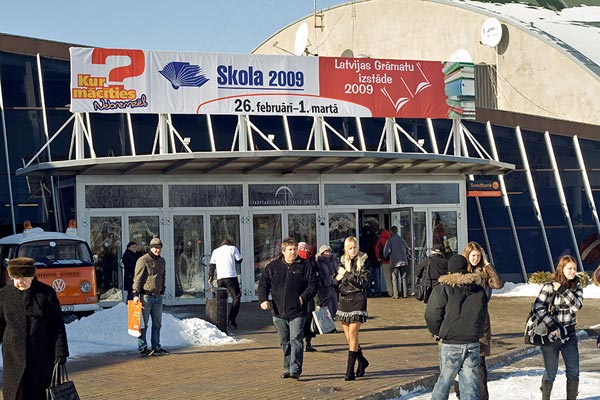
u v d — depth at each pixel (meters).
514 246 32.28
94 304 20.69
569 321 10.52
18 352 8.36
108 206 23.81
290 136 29.48
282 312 12.59
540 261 32.44
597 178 34.28
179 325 16.97
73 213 24.83
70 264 20.61
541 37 43.34
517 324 19.61
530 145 33.72
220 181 24.84
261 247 25.22
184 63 24.36
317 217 25.86
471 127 32.94
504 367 14.52
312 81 25.59
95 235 23.67
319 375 12.96
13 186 26.23
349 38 53.19
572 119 42.06
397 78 26.45
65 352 8.52
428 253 27.00
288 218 25.56
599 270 12.55
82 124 23.83
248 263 25.00
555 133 34.12
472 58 46.69
